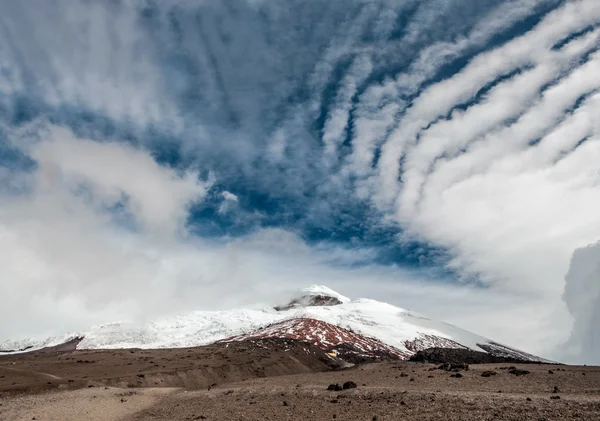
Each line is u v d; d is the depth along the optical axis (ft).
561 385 169.27
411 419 123.03
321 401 168.76
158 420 159.84
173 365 372.58
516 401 130.41
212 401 197.88
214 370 353.92
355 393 173.99
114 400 214.69
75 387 253.24
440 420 118.42
